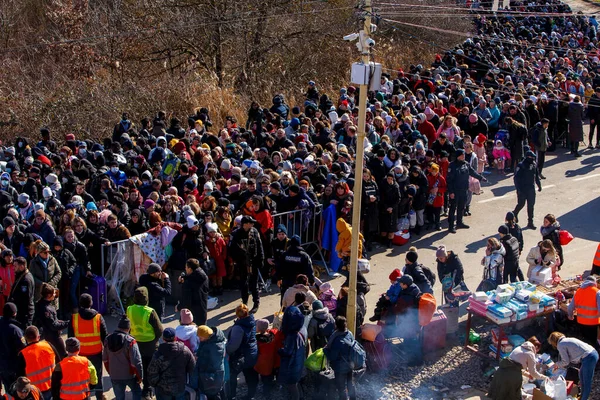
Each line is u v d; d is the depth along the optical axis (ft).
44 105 68.85
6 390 31.37
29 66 80.59
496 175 65.77
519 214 56.85
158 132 57.11
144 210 41.70
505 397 31.71
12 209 40.22
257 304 40.70
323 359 32.48
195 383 30.19
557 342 33.83
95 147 52.06
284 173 46.11
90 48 82.17
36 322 35.78
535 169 52.85
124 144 52.44
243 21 82.38
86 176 47.14
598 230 54.19
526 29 113.19
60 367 28.35
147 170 47.55
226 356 30.86
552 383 32.65
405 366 35.96
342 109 65.36
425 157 54.54
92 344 31.17
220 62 83.20
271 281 44.37
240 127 67.51
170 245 40.45
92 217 39.32
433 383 34.65
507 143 65.57
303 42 89.81
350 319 34.35
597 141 74.90
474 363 36.29
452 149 56.34
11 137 66.64
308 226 45.83
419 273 37.14
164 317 39.52
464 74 89.40
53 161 48.52
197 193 45.70
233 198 44.75
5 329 30.60
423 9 99.30
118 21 82.43
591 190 62.49
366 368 34.78
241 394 33.40
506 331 38.19
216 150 50.11
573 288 39.63
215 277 41.88
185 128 69.56
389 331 36.40
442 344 36.96
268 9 84.69
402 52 101.55
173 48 83.10
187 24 80.23
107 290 39.22
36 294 35.29
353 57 92.43
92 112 68.64
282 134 54.34
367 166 50.90
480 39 103.30
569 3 161.48
